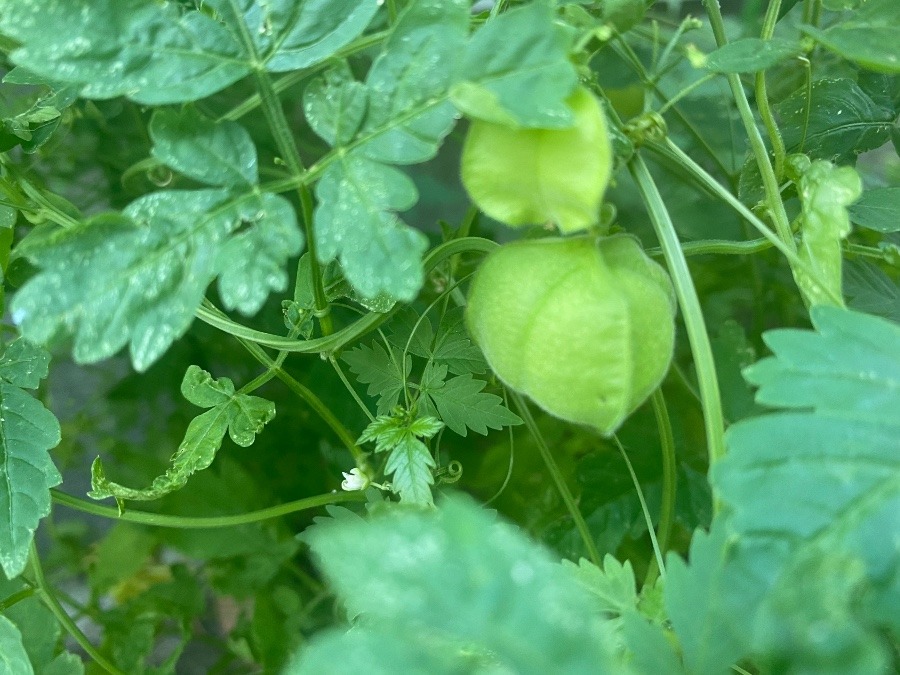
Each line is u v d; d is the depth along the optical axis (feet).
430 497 0.60
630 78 0.94
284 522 0.99
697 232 0.98
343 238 0.48
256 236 0.49
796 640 0.38
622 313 0.48
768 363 0.44
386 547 0.38
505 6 0.60
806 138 0.67
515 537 0.38
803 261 0.56
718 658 0.42
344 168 0.49
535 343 0.50
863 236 0.83
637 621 0.43
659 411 0.66
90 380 1.16
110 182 0.98
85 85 0.49
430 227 1.12
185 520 0.68
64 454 1.06
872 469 0.41
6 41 0.69
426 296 0.81
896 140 0.68
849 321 0.45
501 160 0.47
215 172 0.50
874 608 0.38
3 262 0.66
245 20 0.51
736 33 0.99
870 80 0.68
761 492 0.41
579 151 0.46
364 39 0.69
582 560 0.52
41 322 0.47
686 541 0.82
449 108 0.48
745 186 0.68
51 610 0.72
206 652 1.08
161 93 0.49
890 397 0.43
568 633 0.37
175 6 0.50
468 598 0.37
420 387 0.64
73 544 1.10
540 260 0.50
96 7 0.48
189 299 0.48
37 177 0.91
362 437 0.61
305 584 1.00
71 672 0.70
